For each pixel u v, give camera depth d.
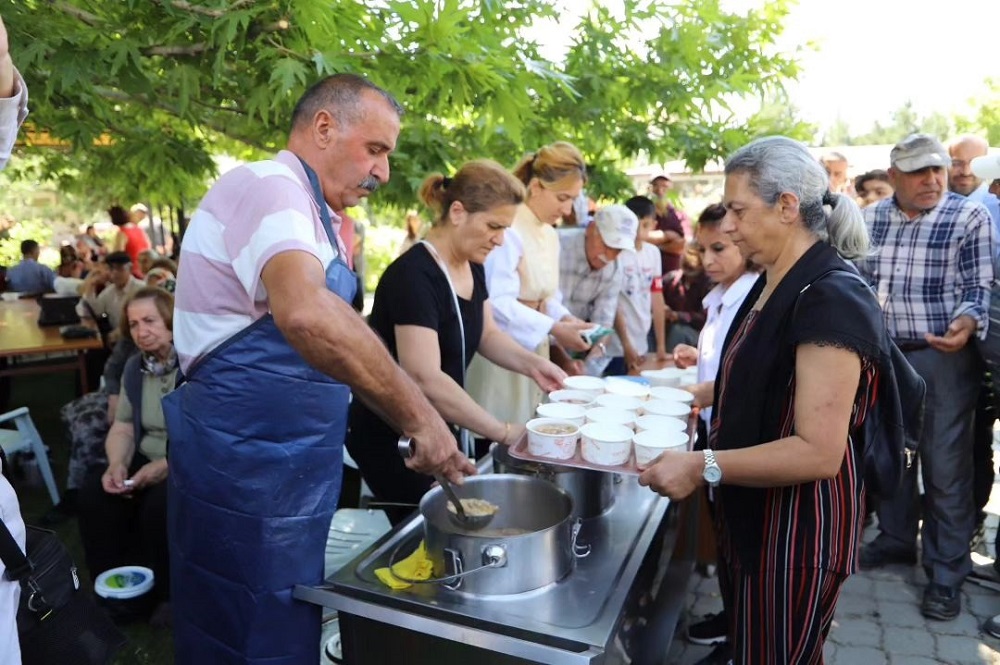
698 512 2.39
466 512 1.53
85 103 2.84
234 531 1.37
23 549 1.16
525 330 2.73
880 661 2.52
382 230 15.64
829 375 1.30
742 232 1.44
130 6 2.14
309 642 1.45
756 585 1.48
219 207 1.31
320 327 1.15
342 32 2.41
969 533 2.78
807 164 1.39
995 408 2.73
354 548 1.90
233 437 1.34
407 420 1.29
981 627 2.71
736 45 4.38
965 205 2.72
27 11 2.24
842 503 1.43
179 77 2.37
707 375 2.46
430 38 2.44
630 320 4.05
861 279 1.37
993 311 2.60
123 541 2.70
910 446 1.52
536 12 3.85
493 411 2.69
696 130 4.37
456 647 1.35
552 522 1.60
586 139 4.32
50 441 4.70
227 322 1.32
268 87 2.41
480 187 2.02
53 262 12.85
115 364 3.06
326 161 1.41
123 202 4.90
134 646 2.41
